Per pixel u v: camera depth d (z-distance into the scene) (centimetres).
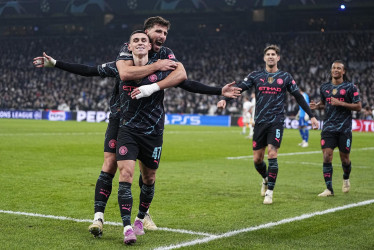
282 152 1778
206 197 859
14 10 5566
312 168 1315
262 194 888
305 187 996
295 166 1353
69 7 5294
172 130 3114
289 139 2459
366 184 1052
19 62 5816
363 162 1478
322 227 649
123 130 578
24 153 1521
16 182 969
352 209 773
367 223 676
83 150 1662
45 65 595
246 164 1375
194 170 1225
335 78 929
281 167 1328
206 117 4019
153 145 589
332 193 900
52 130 2784
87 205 762
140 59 570
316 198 871
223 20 5362
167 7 4931
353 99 910
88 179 1028
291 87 871
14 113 4734
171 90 4756
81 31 5944
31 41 6038
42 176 1059
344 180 942
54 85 5312
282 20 5144
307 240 583
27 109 5094
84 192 874
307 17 5053
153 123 583
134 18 5588
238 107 4291
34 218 668
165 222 665
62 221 655
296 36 5106
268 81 862
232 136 2591
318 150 1880
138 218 612
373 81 4378
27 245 539
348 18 4944
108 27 5772
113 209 738
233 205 792
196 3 4828
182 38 5512
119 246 543
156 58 595
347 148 921
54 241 558
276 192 930
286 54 4969
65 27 6019
